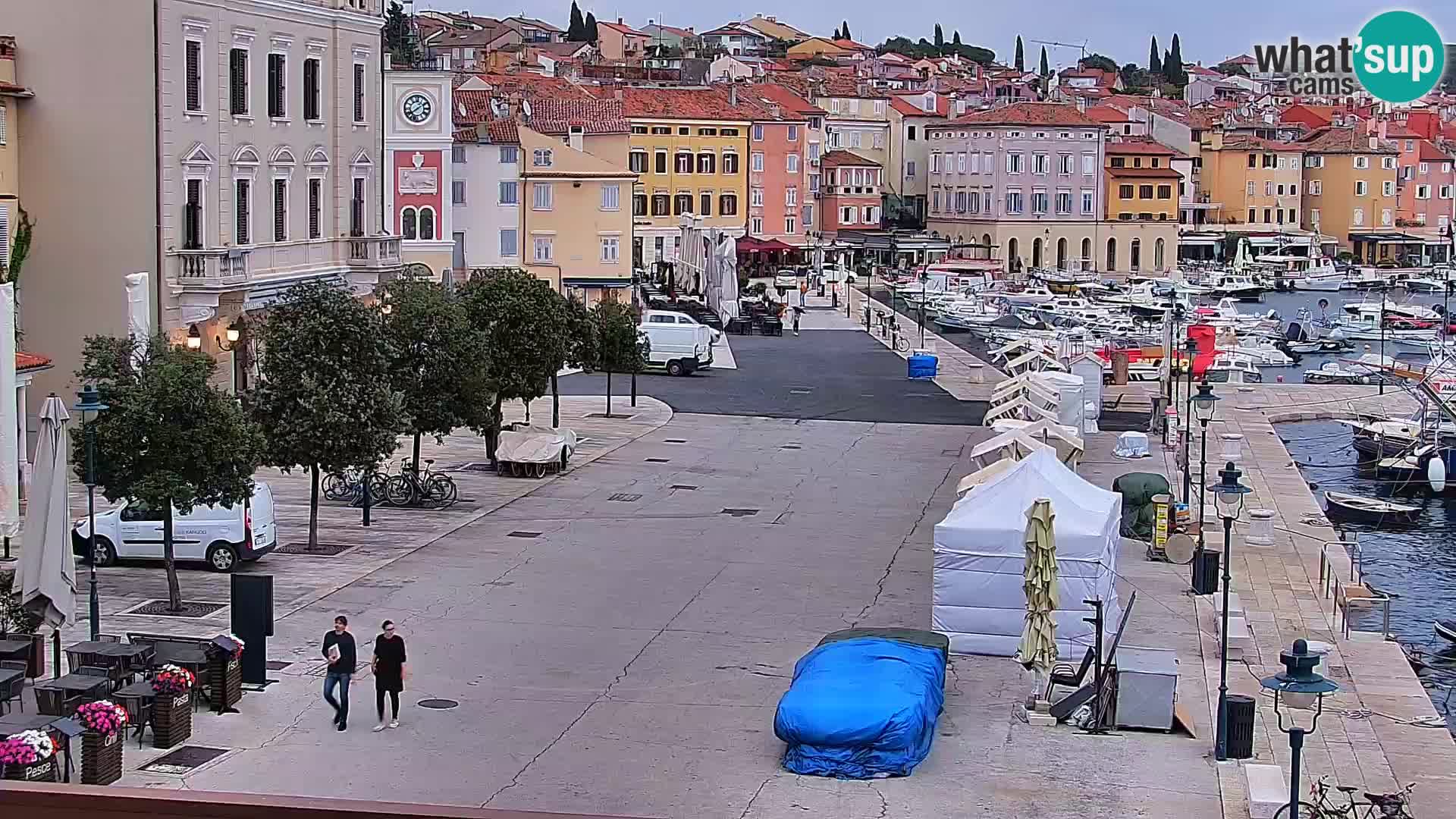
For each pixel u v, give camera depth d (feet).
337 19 228.84
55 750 78.95
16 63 187.52
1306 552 163.22
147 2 186.09
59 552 99.25
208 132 197.57
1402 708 109.40
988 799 86.33
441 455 200.85
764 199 613.93
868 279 580.71
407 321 165.17
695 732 96.99
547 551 148.66
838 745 89.30
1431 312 485.56
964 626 115.44
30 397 189.06
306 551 144.05
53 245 189.06
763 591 134.92
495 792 85.71
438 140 323.57
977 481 138.00
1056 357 253.85
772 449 215.10
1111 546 118.32
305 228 224.33
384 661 96.02
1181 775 90.84
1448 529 201.36
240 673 100.12
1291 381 358.23
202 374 120.06
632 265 401.29
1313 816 80.64
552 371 195.62
